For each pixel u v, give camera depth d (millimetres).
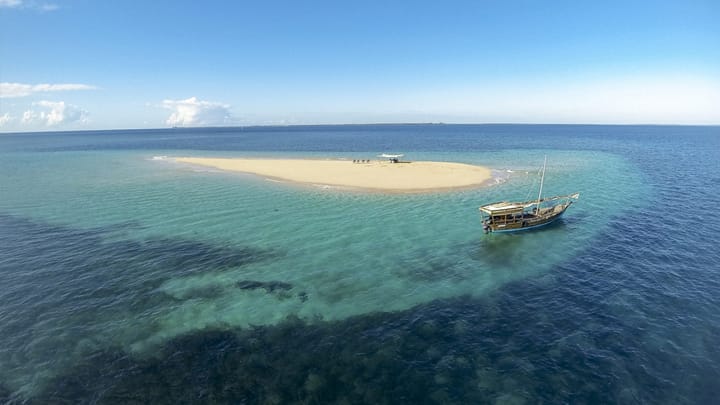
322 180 66375
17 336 22250
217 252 34562
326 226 41250
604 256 32938
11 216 45625
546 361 19844
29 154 131375
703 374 18766
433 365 19656
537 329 22625
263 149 143625
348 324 23406
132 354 20688
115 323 23547
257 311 24906
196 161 99625
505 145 151625
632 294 26375
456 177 68000
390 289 27734
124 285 28422
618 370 19094
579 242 36281
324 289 27797
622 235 37906
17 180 70500
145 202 52125
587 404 17094
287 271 30688
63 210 48188
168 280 29219
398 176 69125
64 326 23219
